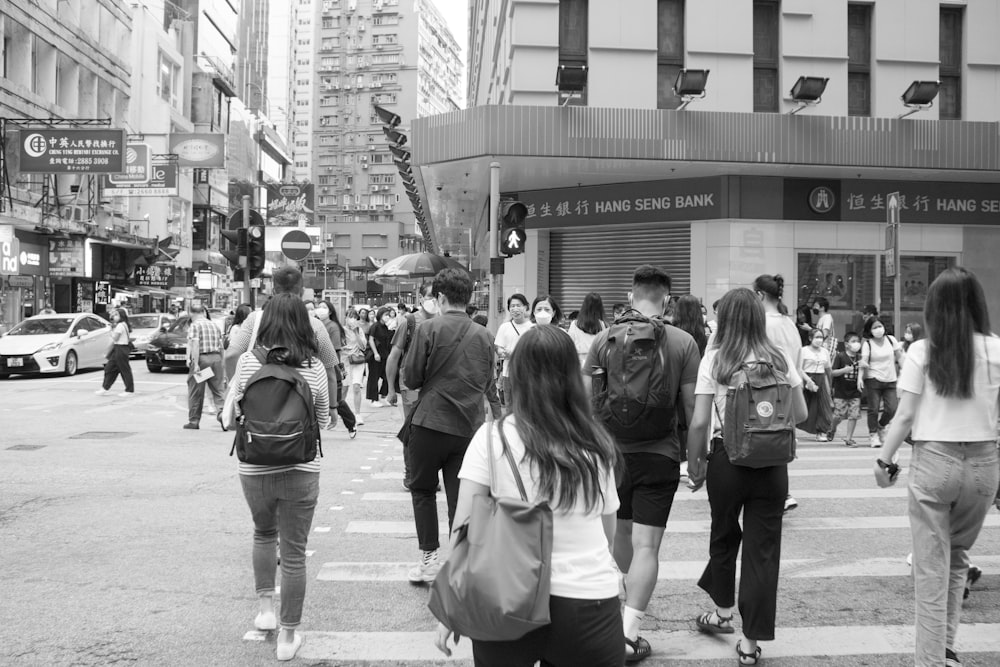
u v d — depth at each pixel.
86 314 22.69
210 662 3.96
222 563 5.56
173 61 51.66
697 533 6.52
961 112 19.28
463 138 16.88
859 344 11.52
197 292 53.06
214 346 12.33
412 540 6.25
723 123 16.88
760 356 3.95
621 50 18.05
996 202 19.39
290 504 4.01
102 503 7.33
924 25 18.98
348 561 5.67
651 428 4.11
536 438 2.36
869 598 4.99
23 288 31.30
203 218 60.12
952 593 3.82
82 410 14.28
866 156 17.31
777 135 17.03
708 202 18.56
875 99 18.88
